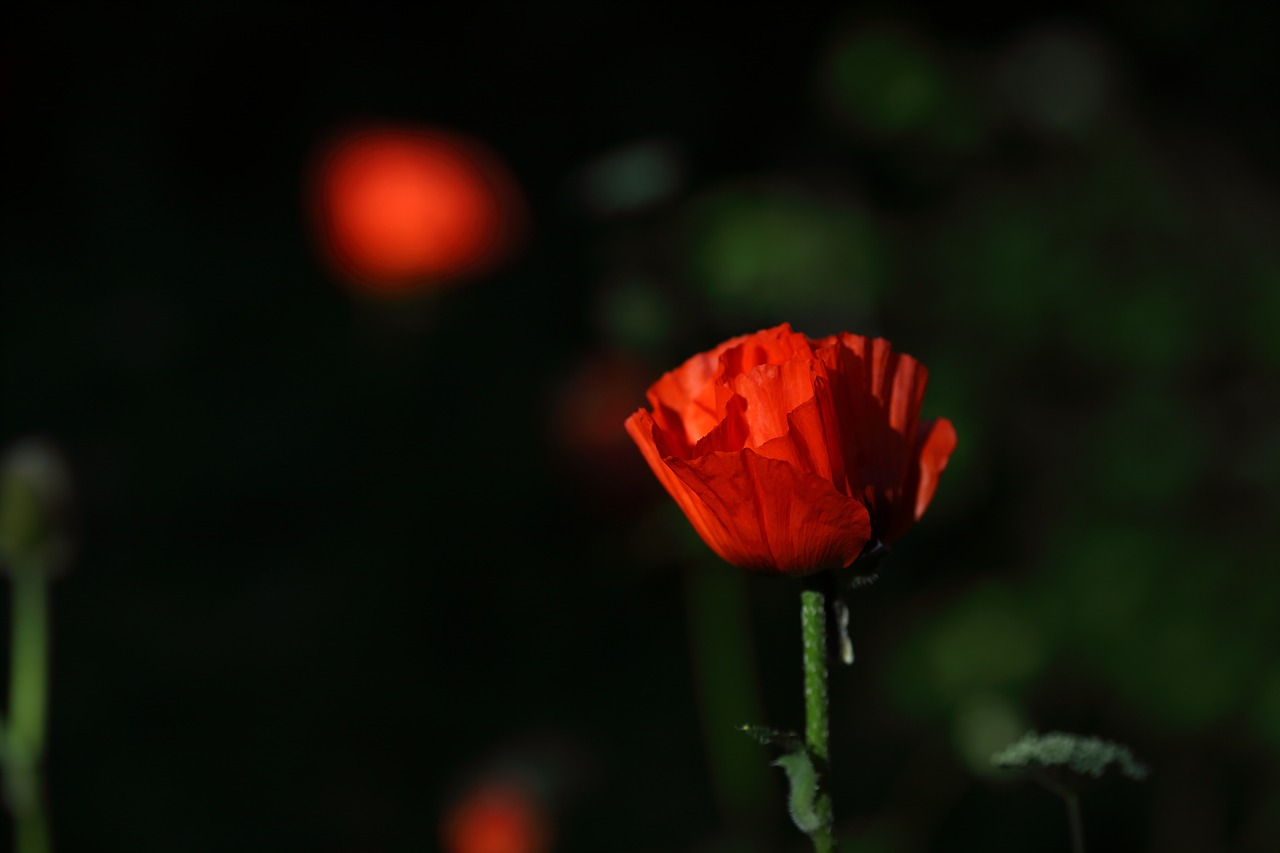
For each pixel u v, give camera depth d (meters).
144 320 7.21
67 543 2.20
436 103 7.59
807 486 1.77
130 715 5.10
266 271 7.54
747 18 6.15
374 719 5.20
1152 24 4.77
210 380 6.94
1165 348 4.12
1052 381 4.33
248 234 7.79
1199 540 4.05
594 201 3.34
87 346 6.98
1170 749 4.22
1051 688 4.24
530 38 7.24
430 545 5.94
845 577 1.81
